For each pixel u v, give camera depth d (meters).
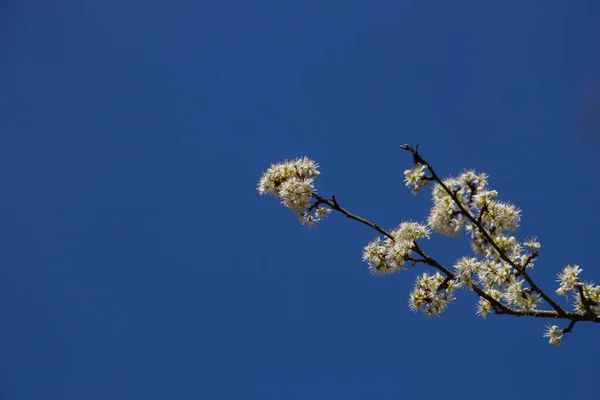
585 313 8.84
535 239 9.27
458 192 9.08
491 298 9.19
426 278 9.64
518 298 9.01
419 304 9.53
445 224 9.01
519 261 9.23
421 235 9.59
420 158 8.86
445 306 9.41
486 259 9.34
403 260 9.53
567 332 8.98
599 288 8.91
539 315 8.96
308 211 9.95
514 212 9.00
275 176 10.20
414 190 9.05
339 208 9.93
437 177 8.87
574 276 8.98
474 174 9.15
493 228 8.99
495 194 9.05
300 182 9.95
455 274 9.37
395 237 9.67
